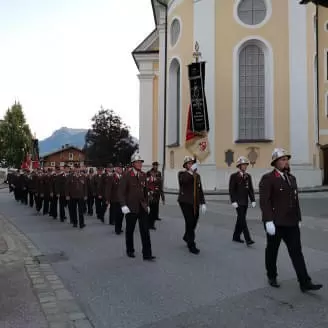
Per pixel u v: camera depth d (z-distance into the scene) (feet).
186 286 20.92
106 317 16.98
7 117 274.36
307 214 49.32
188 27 90.17
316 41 89.92
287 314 16.81
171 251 29.45
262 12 86.17
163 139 98.99
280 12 85.35
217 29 86.63
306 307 17.58
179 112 94.27
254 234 36.01
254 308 17.57
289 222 19.85
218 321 16.22
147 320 16.55
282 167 20.43
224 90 86.07
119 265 25.84
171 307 17.94
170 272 23.72
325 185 95.14
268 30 85.51
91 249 31.48
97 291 20.57
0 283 22.44
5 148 272.51
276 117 84.99
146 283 21.65
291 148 84.28
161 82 101.30
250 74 87.04
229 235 35.63
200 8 87.61
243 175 31.81
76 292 20.56
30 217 55.47
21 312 17.74
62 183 49.52
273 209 20.12
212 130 85.56
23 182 76.13
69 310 17.92
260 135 86.74
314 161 87.15
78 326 16.07
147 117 113.19
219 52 86.43
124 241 34.68
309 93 85.46
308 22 85.46
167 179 93.97
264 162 84.79
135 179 27.61
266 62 85.87
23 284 22.18
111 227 43.50
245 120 86.84
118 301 18.94
